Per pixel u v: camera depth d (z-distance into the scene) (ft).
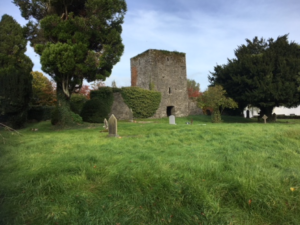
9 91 47.16
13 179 12.35
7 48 59.72
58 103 51.24
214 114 71.51
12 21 63.05
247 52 82.28
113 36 49.06
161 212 9.38
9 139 28.17
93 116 65.92
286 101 67.82
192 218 8.99
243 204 9.61
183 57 107.34
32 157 17.08
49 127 49.90
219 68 85.20
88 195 10.62
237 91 76.95
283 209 9.34
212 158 16.10
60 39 45.44
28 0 47.65
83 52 45.78
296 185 11.03
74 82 52.26
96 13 47.34
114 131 29.50
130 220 8.93
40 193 10.82
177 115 102.94
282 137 24.62
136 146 21.31
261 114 80.53
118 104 84.43
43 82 99.35
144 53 100.01
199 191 10.28
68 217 9.12
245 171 12.65
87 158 15.79
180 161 14.98
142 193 10.73
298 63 65.16
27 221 9.02
